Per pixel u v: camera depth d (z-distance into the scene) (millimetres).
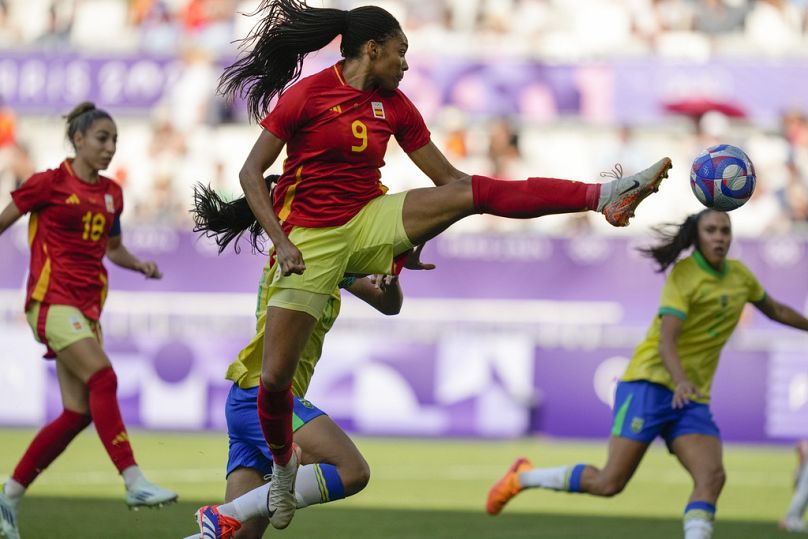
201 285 52188
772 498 34906
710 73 56531
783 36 60719
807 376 49719
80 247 24391
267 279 18109
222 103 58500
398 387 51062
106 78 58156
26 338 51406
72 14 63000
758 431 49875
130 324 52094
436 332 51438
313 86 16375
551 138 58469
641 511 31578
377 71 16578
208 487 34781
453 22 61938
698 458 22453
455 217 16234
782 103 56500
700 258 23344
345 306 51438
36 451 23703
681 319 22656
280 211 16828
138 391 51656
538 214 15961
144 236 52469
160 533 25734
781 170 57250
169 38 62688
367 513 30094
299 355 16812
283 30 17188
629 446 23719
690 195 57312
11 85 57906
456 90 57438
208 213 19500
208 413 51281
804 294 50344
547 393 50844
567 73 56844
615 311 51125
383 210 16453
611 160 58281
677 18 61219
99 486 34312
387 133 16797
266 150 16344
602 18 61438
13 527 23641
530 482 26266
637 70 56750
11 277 51906
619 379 24281
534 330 51188
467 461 42844
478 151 57750
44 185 24047
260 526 18562
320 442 17938
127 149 58938
